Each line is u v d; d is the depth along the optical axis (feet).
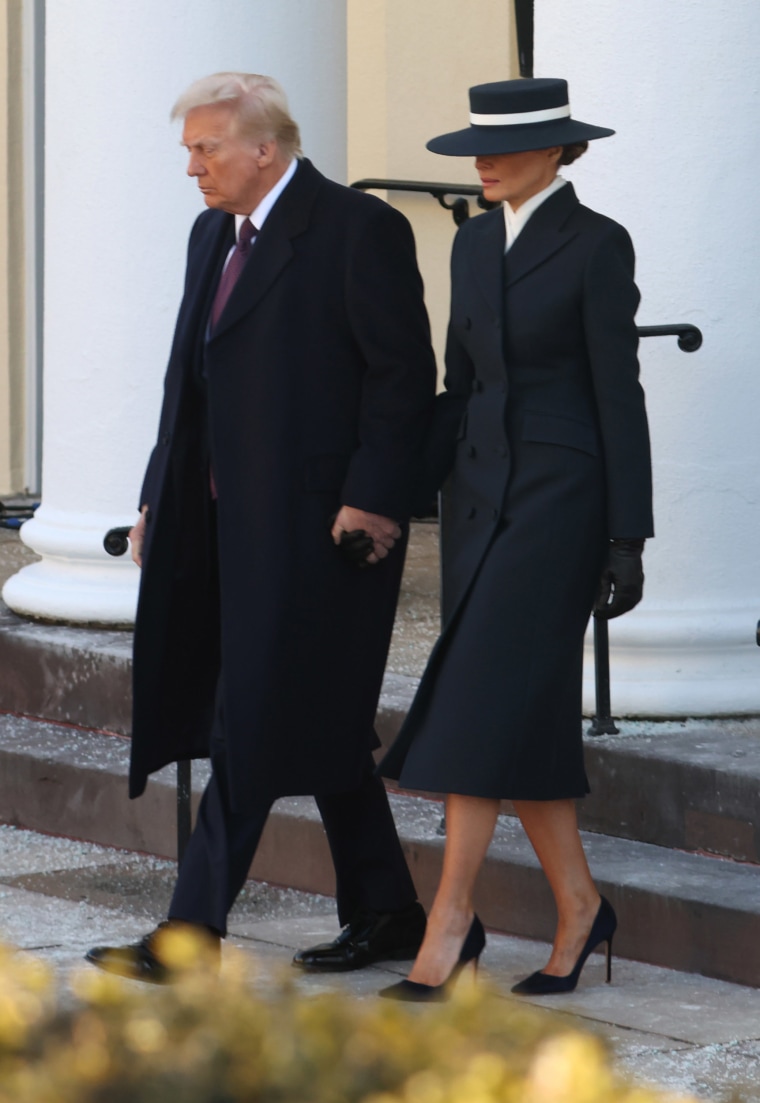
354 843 48.08
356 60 112.16
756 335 61.21
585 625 44.65
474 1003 16.63
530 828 45.96
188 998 16.49
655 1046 40.91
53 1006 16.62
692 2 60.08
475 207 111.45
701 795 53.31
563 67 61.62
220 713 45.88
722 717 60.44
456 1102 15.11
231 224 47.60
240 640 45.16
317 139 74.84
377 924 48.11
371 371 45.47
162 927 44.24
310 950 47.78
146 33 73.20
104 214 74.38
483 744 43.24
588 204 61.52
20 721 73.41
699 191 60.44
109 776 64.80
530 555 43.62
